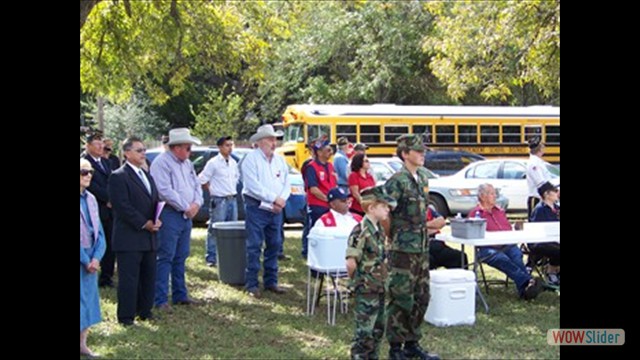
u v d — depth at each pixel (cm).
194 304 835
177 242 827
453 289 749
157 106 3612
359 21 2980
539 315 797
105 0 1498
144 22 1552
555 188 962
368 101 3028
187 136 817
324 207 953
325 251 729
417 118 2275
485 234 849
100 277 946
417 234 595
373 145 2250
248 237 882
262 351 654
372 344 566
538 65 1438
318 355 646
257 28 1684
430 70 2930
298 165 2233
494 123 2327
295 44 3062
